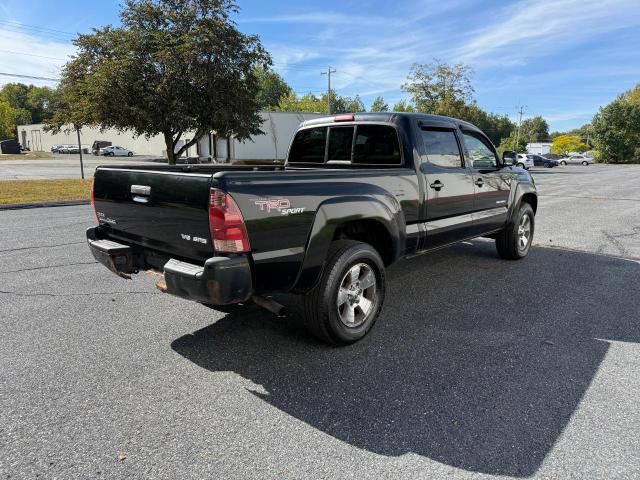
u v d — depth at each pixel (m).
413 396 2.88
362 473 2.19
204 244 2.89
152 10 18.03
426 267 6.02
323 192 3.28
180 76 17.98
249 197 2.83
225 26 18.58
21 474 2.15
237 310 4.39
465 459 2.29
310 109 64.88
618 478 2.16
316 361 3.35
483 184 5.34
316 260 3.25
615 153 63.38
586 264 6.21
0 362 3.30
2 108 84.81
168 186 3.06
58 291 4.92
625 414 2.69
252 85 20.17
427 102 41.03
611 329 3.96
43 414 2.65
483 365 3.29
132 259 3.65
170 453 2.32
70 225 9.20
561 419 2.63
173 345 3.61
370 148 4.62
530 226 6.59
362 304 3.71
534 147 84.00
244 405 2.77
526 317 4.23
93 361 3.33
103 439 2.43
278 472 2.19
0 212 11.34
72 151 64.88
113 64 17.47
